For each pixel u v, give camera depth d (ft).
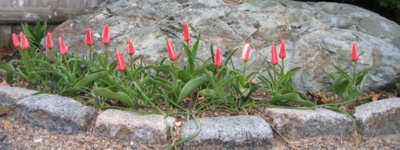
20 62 6.63
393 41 7.29
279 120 5.31
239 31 7.16
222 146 4.94
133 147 5.11
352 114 5.56
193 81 5.40
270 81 6.14
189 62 5.70
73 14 9.00
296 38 7.06
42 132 5.45
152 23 7.59
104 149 5.11
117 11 7.97
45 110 5.46
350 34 6.97
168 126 5.16
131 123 5.19
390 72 6.37
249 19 7.31
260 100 5.82
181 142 4.97
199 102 5.60
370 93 6.34
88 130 5.38
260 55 6.84
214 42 7.07
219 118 5.24
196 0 7.92
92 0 9.17
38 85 6.50
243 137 4.94
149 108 5.61
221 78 5.60
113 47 7.14
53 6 8.91
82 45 7.30
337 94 5.92
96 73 5.61
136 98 5.60
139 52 7.00
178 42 7.09
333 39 6.81
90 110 5.45
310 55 6.67
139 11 7.88
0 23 8.63
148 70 6.64
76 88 5.75
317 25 7.35
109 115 5.34
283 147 5.21
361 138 5.45
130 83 5.86
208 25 7.30
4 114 5.77
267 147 5.02
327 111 5.50
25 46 6.00
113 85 5.57
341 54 6.57
